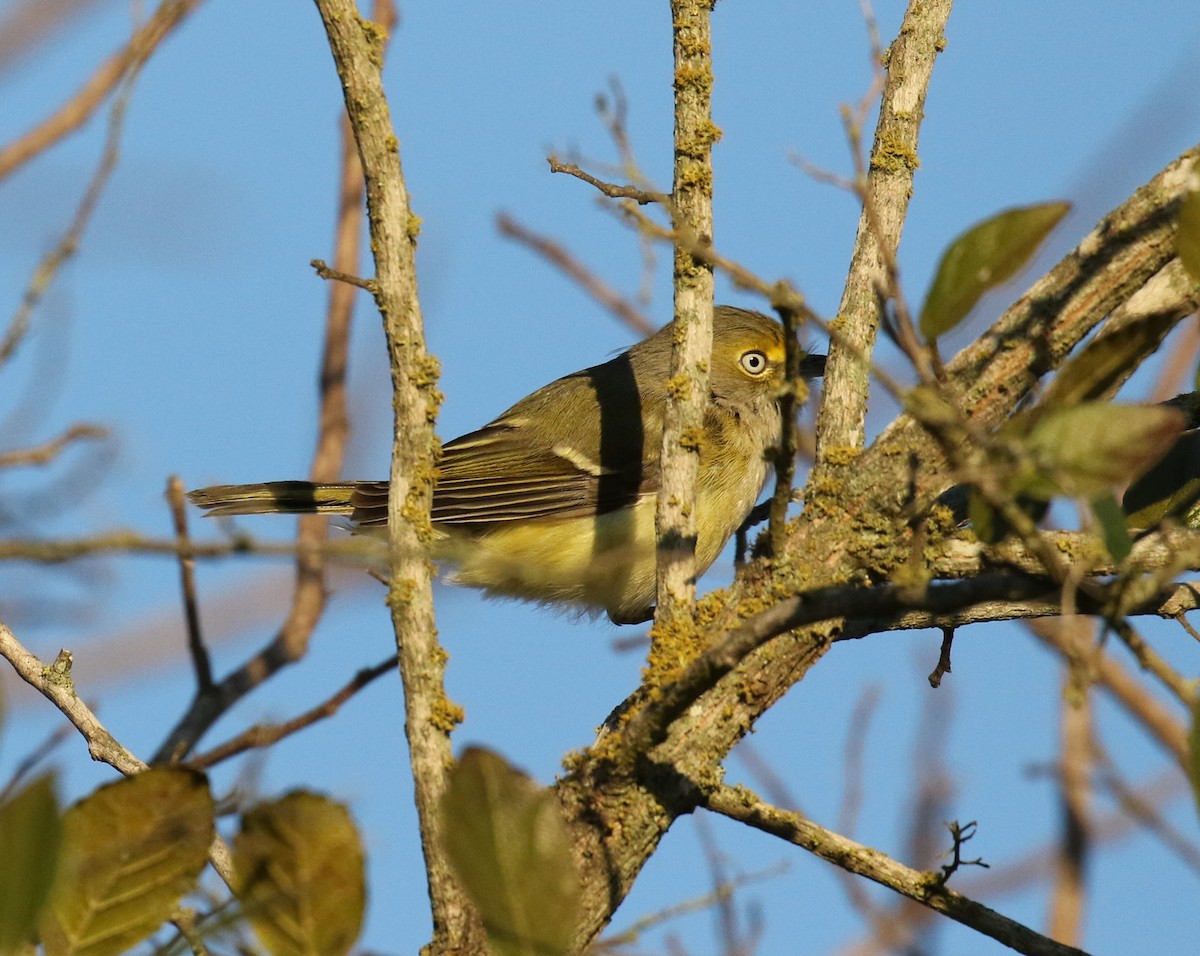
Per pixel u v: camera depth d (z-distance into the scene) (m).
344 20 6.63
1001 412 6.96
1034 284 7.09
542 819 4.34
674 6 7.33
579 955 5.59
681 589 7.01
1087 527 4.83
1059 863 7.55
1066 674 7.54
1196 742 4.36
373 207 6.70
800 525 7.16
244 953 4.36
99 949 4.30
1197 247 5.18
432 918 6.09
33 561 4.18
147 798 4.41
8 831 3.65
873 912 7.27
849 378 7.48
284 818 4.41
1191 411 7.09
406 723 6.28
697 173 7.22
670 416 7.18
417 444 6.60
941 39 8.05
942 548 7.08
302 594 9.91
